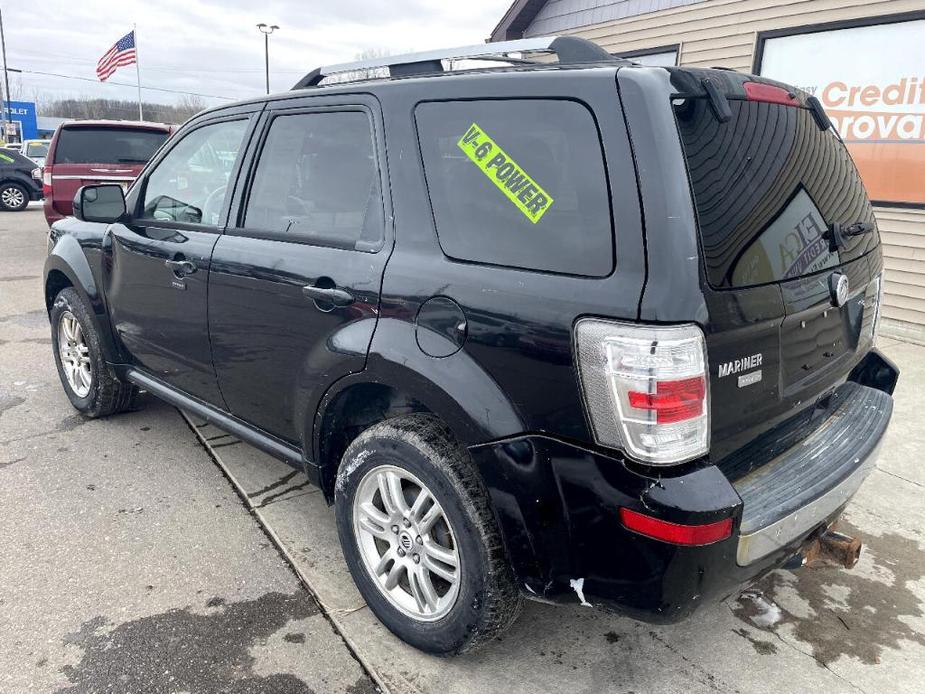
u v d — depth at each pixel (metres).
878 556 3.05
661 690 2.29
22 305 7.54
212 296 2.99
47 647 2.40
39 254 11.07
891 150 6.30
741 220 1.94
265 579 2.82
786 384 2.16
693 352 1.73
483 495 2.11
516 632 2.55
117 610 2.60
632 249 1.78
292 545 3.06
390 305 2.25
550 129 1.98
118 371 3.96
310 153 2.70
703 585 1.80
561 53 2.26
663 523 1.73
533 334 1.89
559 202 1.93
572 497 1.87
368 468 2.39
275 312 2.68
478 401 2.00
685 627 2.60
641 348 1.71
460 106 2.22
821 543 2.43
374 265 2.33
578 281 1.85
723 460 2.06
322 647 2.45
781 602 2.76
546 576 1.99
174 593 2.71
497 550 2.10
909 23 6.01
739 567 1.88
